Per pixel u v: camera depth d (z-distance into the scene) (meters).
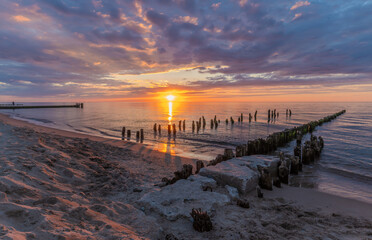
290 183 9.05
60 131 21.36
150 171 8.95
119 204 4.94
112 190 6.14
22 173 5.34
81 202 4.71
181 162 11.27
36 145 9.55
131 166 9.51
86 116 51.94
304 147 12.87
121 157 11.27
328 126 34.78
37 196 4.41
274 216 5.04
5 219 3.03
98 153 11.27
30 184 4.94
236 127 34.16
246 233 4.10
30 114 56.06
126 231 3.60
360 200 6.95
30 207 3.54
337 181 9.45
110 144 15.91
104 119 44.31
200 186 6.18
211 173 7.10
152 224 4.12
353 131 29.14
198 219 4.15
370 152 16.30
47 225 3.05
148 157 12.02
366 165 12.55
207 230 4.12
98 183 6.59
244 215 4.93
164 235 3.88
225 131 29.39
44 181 5.50
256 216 4.94
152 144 18.47
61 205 4.07
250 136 24.80
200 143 19.66
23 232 2.76
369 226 4.81
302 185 8.76
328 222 4.96
